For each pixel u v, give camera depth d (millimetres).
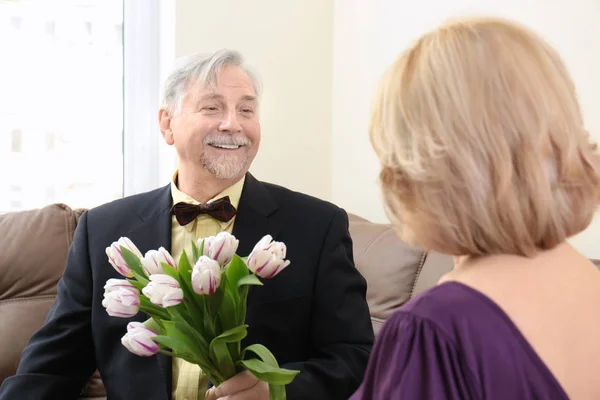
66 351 1665
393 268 2096
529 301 752
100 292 1667
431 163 783
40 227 2242
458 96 777
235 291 1213
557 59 821
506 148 763
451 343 725
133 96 2953
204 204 1651
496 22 821
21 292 2168
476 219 775
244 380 1241
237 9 2896
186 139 1670
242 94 1675
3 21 2838
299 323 1625
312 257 1654
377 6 2881
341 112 3082
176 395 1557
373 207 2895
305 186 3088
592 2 2031
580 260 823
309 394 1443
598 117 2021
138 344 1144
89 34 2906
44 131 2887
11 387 1608
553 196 781
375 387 778
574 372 732
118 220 1734
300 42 3047
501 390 709
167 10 2865
